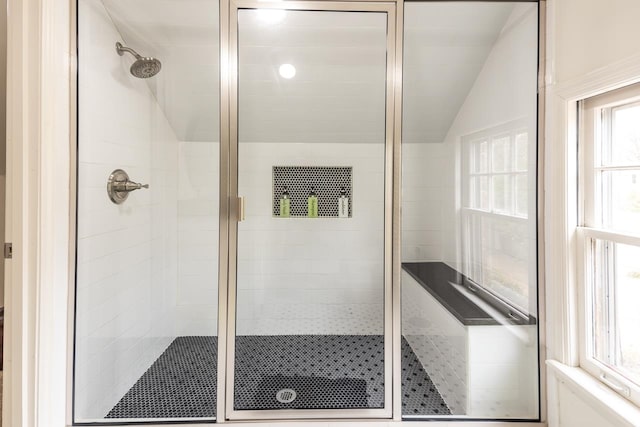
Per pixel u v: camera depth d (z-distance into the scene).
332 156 1.73
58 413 1.40
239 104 1.62
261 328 1.65
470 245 1.59
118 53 1.65
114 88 1.65
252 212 1.69
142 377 1.62
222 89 1.56
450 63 1.59
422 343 1.58
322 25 1.57
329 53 1.62
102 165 1.60
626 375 1.22
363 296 1.68
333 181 1.73
